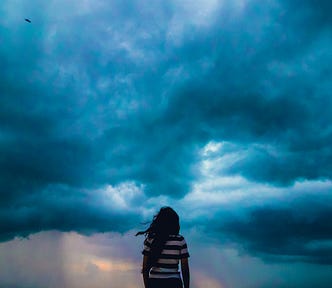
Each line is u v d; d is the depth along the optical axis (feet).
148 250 13.21
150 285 12.88
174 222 13.55
